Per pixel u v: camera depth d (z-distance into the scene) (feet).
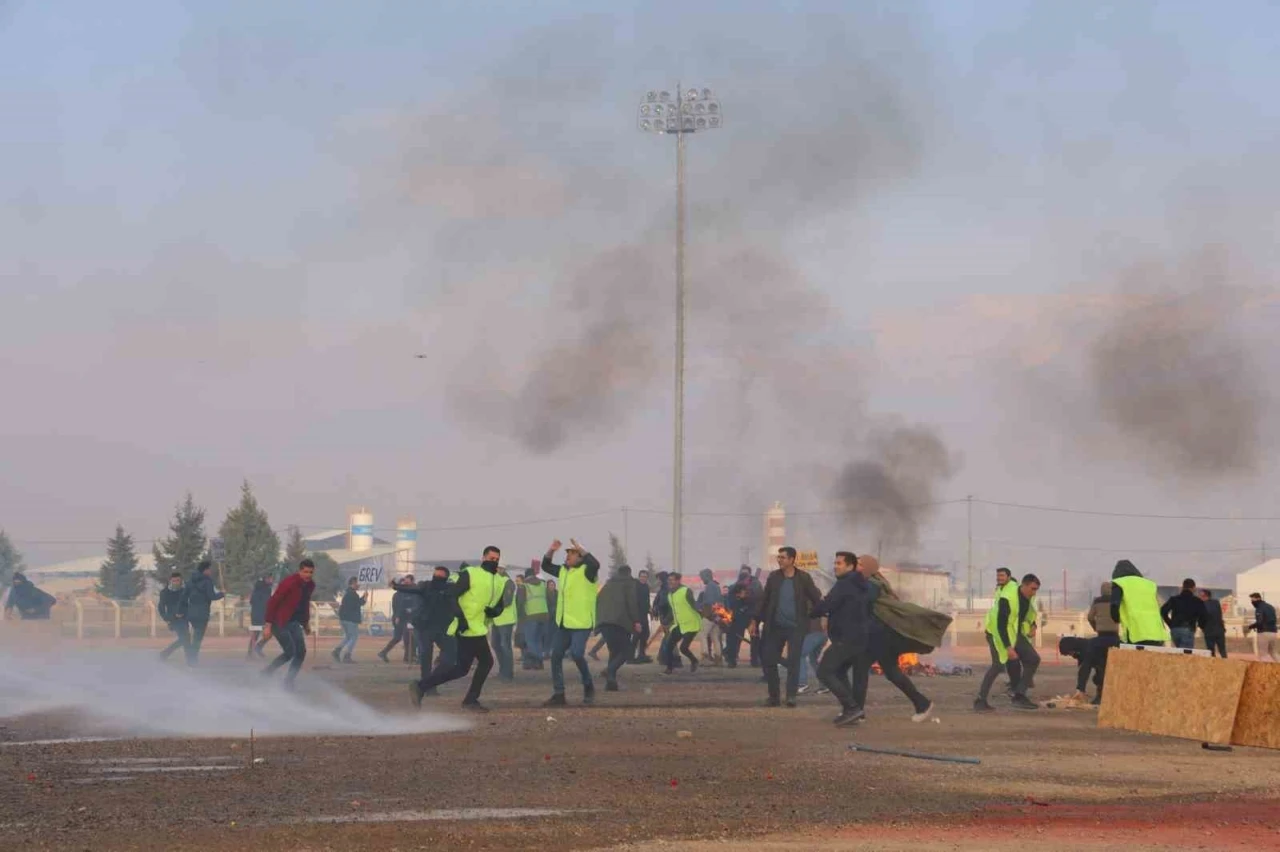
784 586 84.69
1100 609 87.71
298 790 46.93
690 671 131.13
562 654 84.23
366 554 477.36
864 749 59.82
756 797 46.37
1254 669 62.59
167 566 388.16
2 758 55.98
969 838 38.93
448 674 77.82
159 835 37.91
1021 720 76.28
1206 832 40.68
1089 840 38.86
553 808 43.52
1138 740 65.98
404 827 39.52
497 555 79.30
